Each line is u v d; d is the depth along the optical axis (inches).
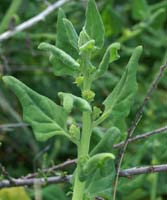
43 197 25.9
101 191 16.6
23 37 35.4
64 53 16.3
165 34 39.6
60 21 17.3
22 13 38.0
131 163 24.6
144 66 37.6
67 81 36.5
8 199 26.5
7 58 37.4
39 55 38.4
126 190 22.6
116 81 34.9
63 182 22.0
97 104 34.2
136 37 37.5
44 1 34.7
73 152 33.3
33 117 16.7
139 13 37.2
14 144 34.4
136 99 34.2
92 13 16.9
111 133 16.8
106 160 15.6
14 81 16.8
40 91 36.6
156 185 26.8
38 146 33.6
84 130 16.3
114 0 41.4
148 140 24.9
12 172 33.6
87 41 16.4
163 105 34.5
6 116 35.0
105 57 16.4
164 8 36.9
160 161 24.5
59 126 16.7
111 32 37.4
